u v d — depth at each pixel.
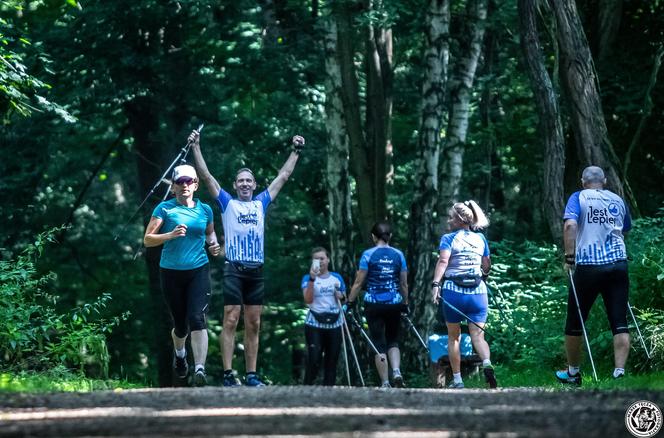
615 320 16.48
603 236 16.66
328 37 34.22
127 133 45.34
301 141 18.11
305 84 40.97
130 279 48.91
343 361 31.75
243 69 39.56
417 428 8.34
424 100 32.47
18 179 40.19
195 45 39.44
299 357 43.38
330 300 21.03
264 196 17.70
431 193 32.38
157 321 41.50
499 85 36.75
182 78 39.84
